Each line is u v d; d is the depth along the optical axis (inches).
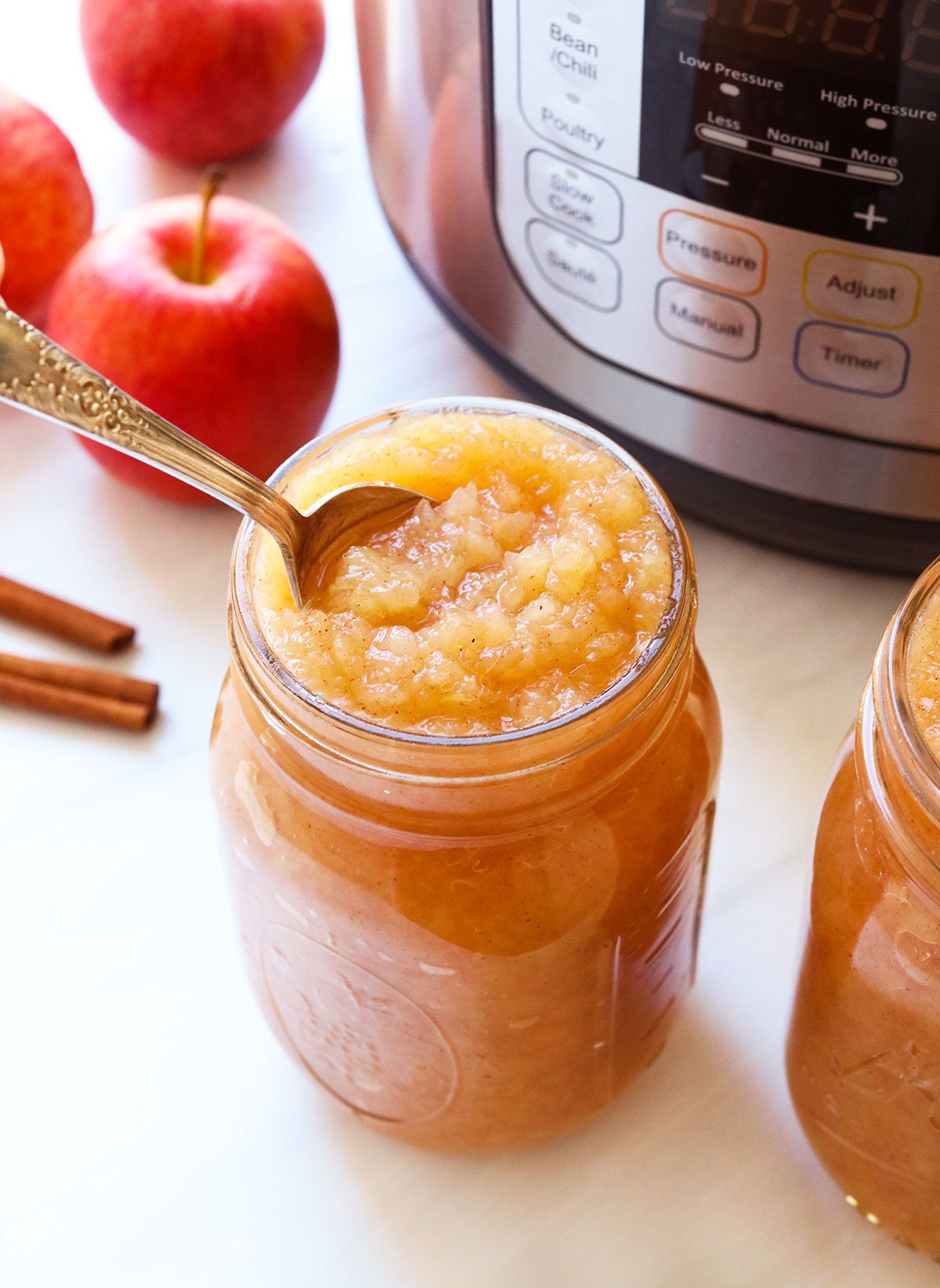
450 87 20.3
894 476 20.3
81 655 21.8
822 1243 18.6
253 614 16.6
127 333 21.5
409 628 16.9
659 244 19.7
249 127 25.5
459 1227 18.7
